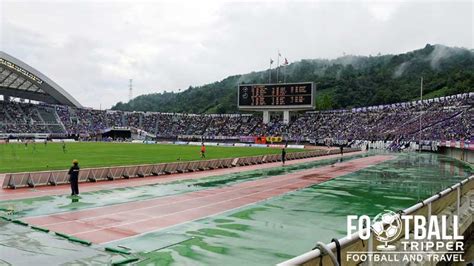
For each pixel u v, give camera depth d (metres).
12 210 16.14
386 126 87.19
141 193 21.36
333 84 188.88
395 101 147.75
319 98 167.75
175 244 11.66
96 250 10.91
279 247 11.46
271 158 45.16
